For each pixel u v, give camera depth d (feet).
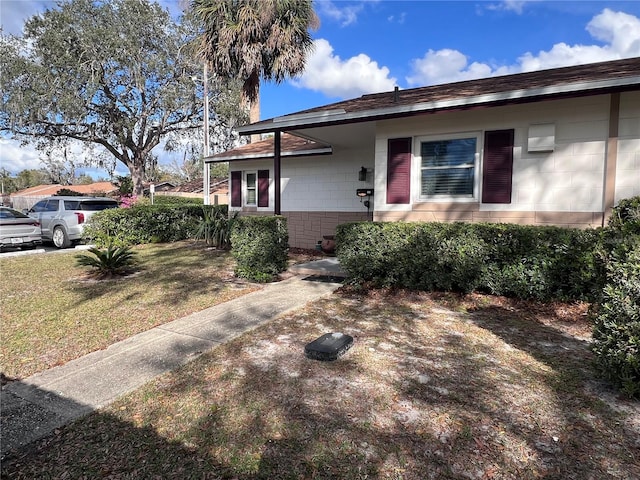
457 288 19.10
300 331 14.37
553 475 6.79
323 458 7.39
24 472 7.33
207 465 7.36
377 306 17.40
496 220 21.18
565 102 19.44
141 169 88.22
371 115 22.31
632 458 7.18
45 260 30.94
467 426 8.23
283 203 39.96
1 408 9.64
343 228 20.95
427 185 22.89
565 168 19.63
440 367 11.09
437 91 25.16
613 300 9.57
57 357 12.73
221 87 76.79
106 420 8.98
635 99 18.13
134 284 22.54
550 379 10.27
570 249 16.17
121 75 76.43
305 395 9.66
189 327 15.21
